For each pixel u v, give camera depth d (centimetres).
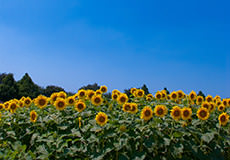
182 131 432
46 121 514
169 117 495
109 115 509
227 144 460
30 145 519
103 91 643
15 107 579
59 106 531
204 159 413
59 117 534
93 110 576
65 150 451
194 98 631
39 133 500
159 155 436
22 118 579
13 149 505
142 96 631
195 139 460
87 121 524
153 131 422
